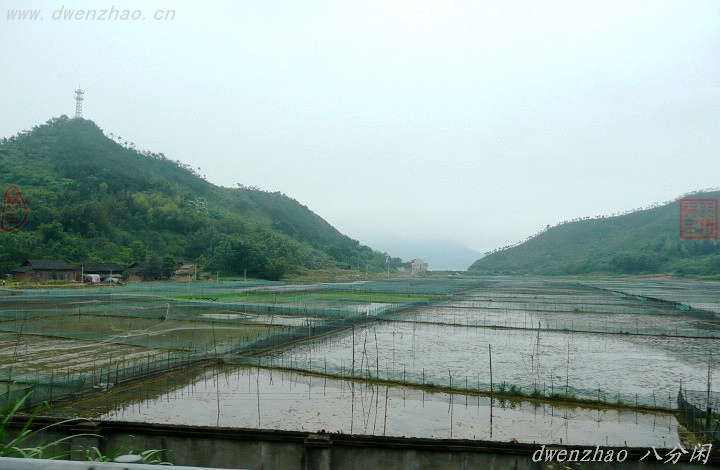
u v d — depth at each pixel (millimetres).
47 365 31984
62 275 91688
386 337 49438
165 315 58156
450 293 110250
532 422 22703
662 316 68375
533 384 28625
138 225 136625
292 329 46812
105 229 120250
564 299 94812
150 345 39781
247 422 21953
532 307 78875
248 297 83750
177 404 24578
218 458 9859
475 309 77625
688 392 27156
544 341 47688
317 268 178625
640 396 26859
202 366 33312
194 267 123000
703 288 121250
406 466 9617
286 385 28688
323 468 9562
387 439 9688
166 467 3414
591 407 25016
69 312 58625
